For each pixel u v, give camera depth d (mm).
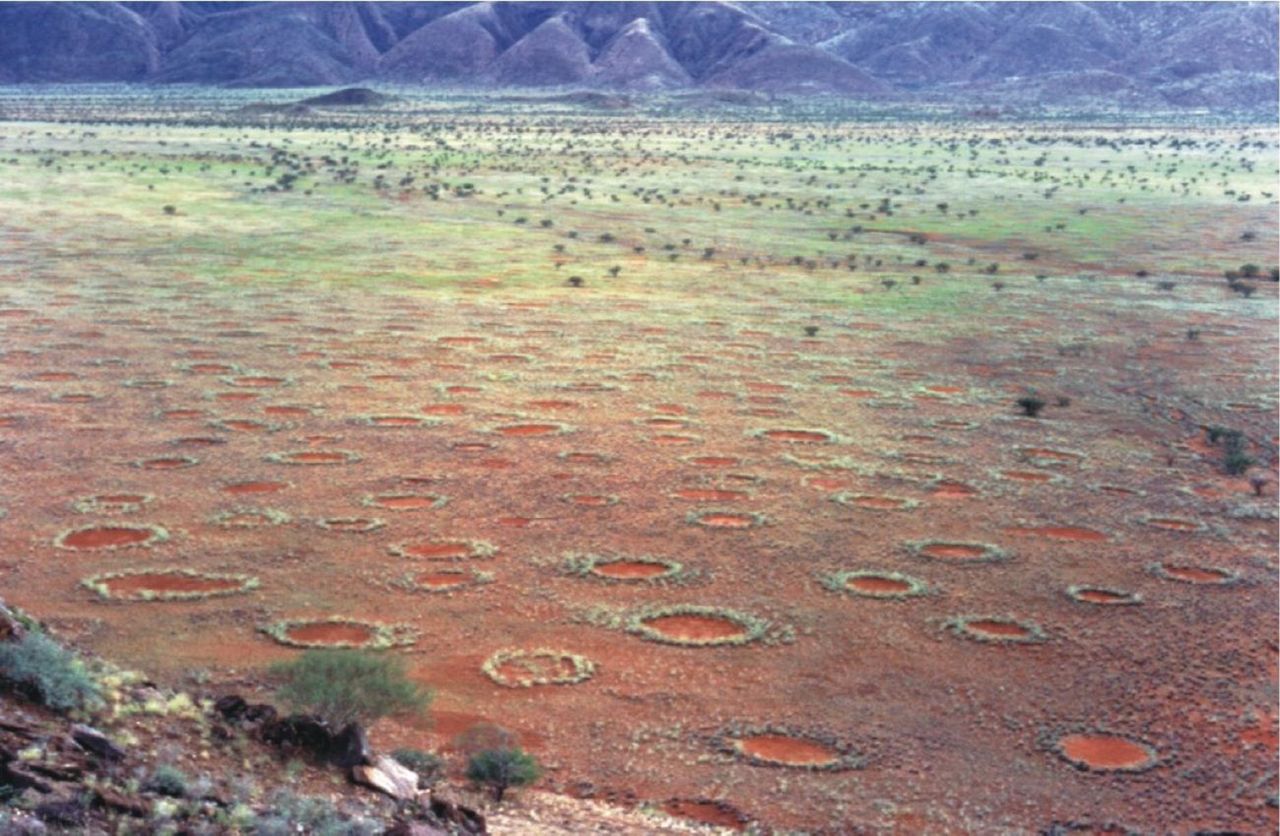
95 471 43344
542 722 25531
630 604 32375
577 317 76500
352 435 48969
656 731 25312
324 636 29766
